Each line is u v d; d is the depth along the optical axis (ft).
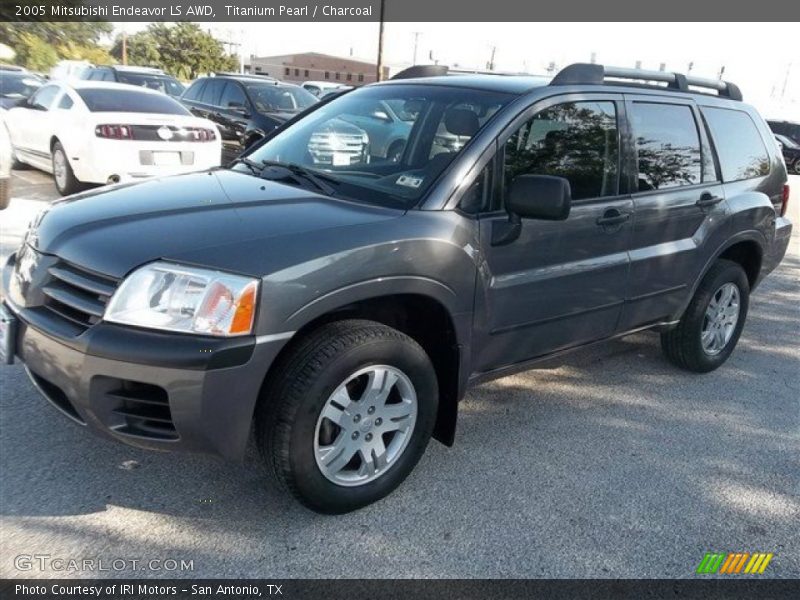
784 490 11.62
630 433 13.21
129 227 9.37
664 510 10.78
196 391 8.34
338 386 9.29
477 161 10.85
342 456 9.71
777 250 17.56
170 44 179.63
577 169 12.32
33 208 27.78
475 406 13.92
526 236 11.32
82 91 29.81
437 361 11.10
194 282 8.40
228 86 39.60
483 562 9.32
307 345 9.18
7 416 11.83
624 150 13.07
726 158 15.67
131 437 8.70
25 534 9.18
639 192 13.37
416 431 10.42
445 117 11.71
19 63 131.95
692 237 14.65
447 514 10.28
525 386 15.03
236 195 10.59
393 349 9.71
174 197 10.53
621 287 13.23
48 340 8.87
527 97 11.67
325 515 10.00
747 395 15.39
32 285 9.53
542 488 11.14
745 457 12.61
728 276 15.67
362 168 11.71
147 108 30.14
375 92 13.55
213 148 30.37
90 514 9.66
